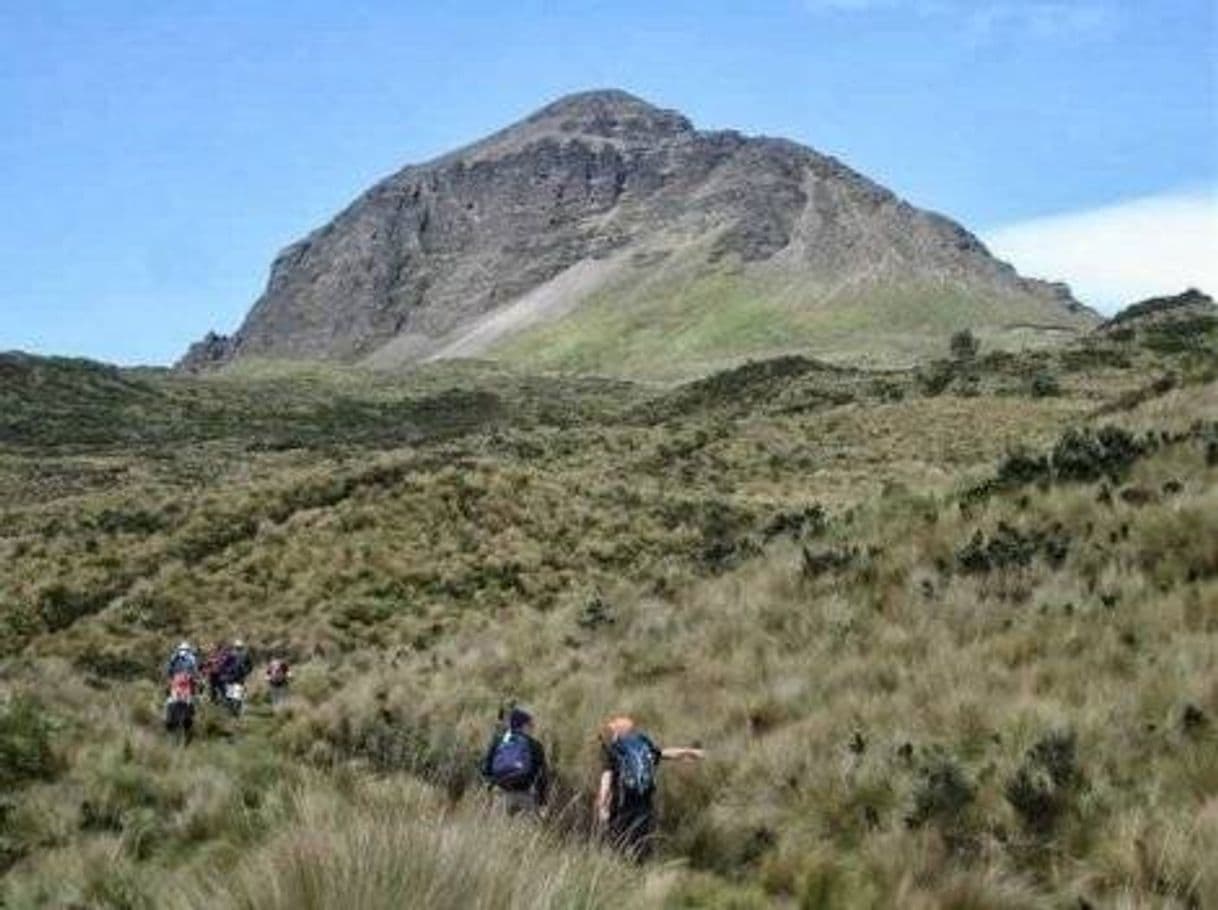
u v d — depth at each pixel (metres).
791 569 21.69
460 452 84.31
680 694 16.73
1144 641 13.89
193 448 136.12
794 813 11.46
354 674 30.11
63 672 28.11
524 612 30.39
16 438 147.75
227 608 43.69
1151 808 9.62
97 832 12.02
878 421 99.62
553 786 11.84
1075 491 19.77
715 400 145.12
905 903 8.80
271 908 5.19
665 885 8.65
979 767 11.54
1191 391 25.38
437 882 5.20
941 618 16.92
